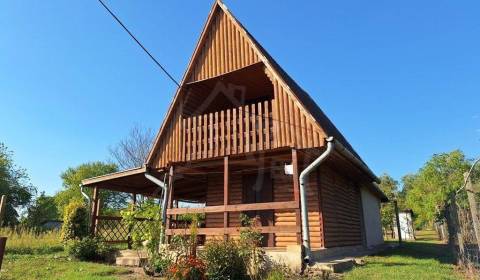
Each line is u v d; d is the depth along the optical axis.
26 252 13.76
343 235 13.66
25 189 44.09
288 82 12.82
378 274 7.93
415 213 37.84
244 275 7.85
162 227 11.20
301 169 12.23
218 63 12.86
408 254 13.53
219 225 13.70
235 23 12.73
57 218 48.09
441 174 32.91
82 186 15.15
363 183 17.50
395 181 61.06
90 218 14.76
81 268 9.81
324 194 12.20
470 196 7.72
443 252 14.49
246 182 13.71
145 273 9.08
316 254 9.86
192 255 7.84
